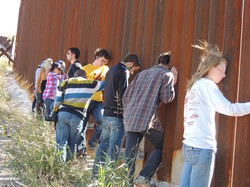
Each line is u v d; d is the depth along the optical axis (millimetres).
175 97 6441
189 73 6191
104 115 6754
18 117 9367
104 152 6391
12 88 14750
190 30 6273
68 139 7039
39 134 7570
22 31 16953
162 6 7117
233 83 5297
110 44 8750
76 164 6730
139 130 6051
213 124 4559
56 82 9641
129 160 6156
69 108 6902
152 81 6121
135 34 7816
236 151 5125
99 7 9586
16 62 17391
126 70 6672
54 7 13094
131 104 6207
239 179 5039
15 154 6605
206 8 5969
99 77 8039
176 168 6172
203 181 4477
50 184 5988
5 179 6109
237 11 5375
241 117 5094
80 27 10641
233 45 5352
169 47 6805
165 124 6547
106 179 5715
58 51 12211
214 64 4648
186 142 4602
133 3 7996
